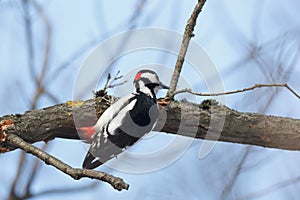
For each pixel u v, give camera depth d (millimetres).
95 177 7273
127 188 7090
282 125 9672
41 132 9461
